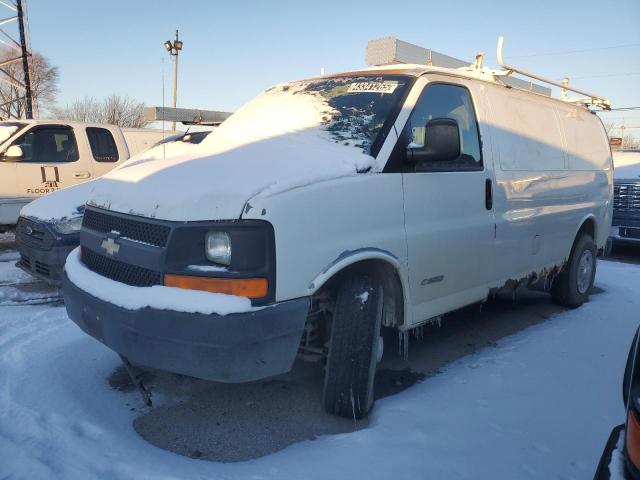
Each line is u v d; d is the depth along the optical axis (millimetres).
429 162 3393
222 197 2734
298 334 2814
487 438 2982
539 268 5027
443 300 3832
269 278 2711
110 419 3143
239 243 2676
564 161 5387
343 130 3537
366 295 3152
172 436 3010
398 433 2990
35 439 2805
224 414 3262
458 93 4105
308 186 2896
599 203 6148
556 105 5570
